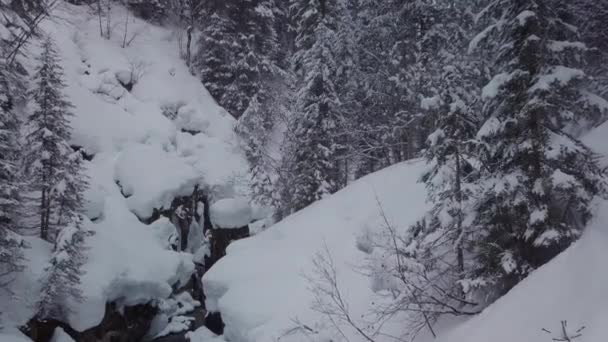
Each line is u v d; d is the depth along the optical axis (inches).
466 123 328.5
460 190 308.0
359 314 370.9
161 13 1330.0
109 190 744.3
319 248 493.4
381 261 338.0
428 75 656.4
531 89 273.3
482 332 204.4
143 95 1024.9
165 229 730.2
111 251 604.1
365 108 858.1
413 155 763.4
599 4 419.5
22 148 537.3
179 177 818.8
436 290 329.4
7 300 462.3
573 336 151.9
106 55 1045.2
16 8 581.0
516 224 289.1
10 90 518.3
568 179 258.1
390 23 800.3
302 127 760.3
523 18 274.2
